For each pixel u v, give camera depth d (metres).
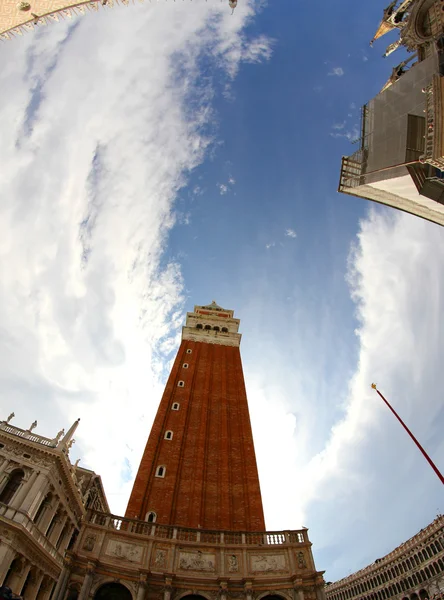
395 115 24.36
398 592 65.75
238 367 68.12
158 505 43.97
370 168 25.66
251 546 35.44
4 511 31.38
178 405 57.84
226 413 57.56
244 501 46.16
